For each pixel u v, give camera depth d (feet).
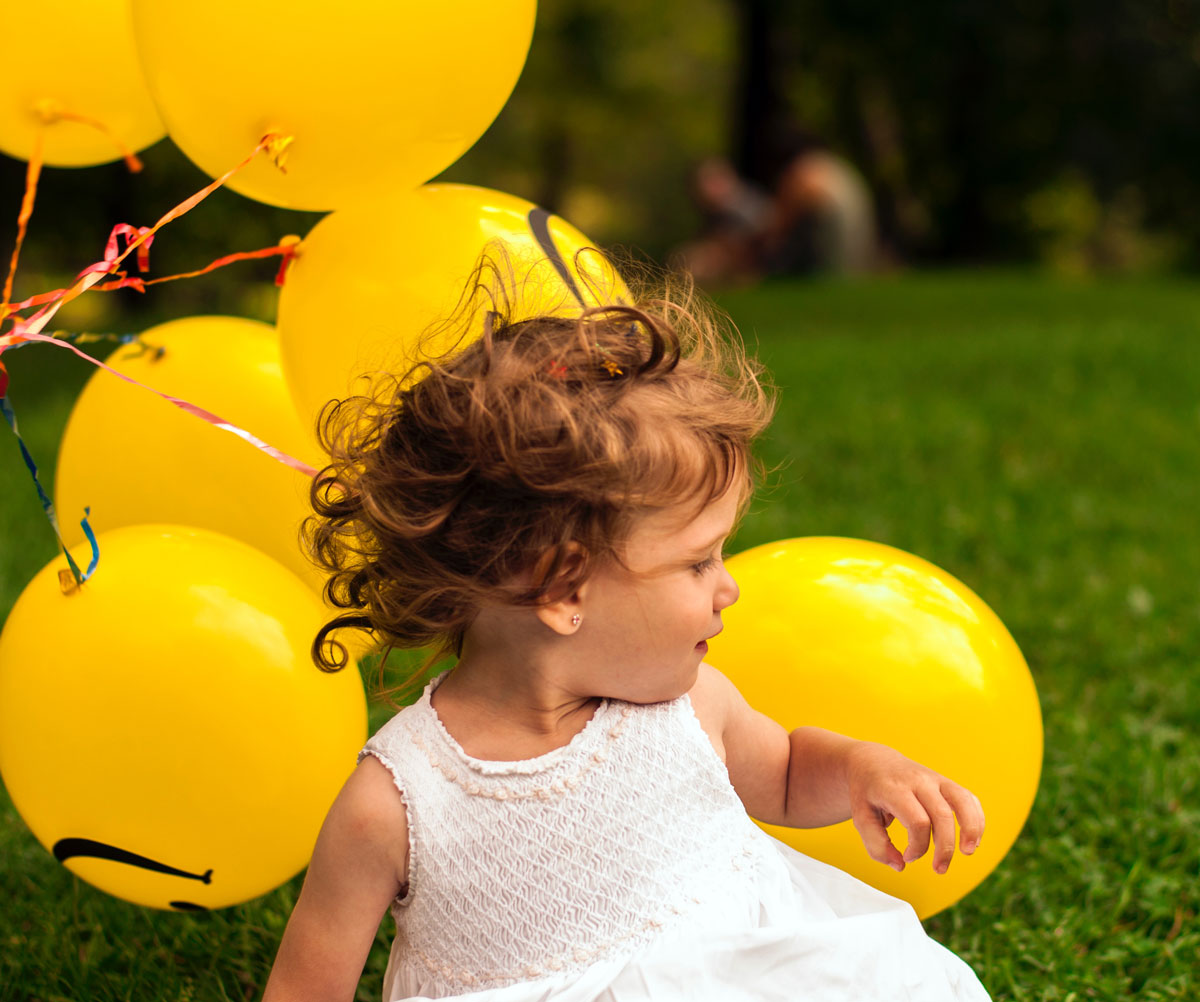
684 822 4.81
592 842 4.67
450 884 4.66
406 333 5.98
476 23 5.66
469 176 66.85
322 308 6.17
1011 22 50.21
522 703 4.76
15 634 5.94
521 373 4.62
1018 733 6.23
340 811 4.71
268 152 5.69
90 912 7.54
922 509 14.38
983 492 14.99
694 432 4.64
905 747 6.03
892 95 55.57
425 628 4.88
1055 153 57.67
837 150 59.72
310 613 6.28
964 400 19.10
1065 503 14.61
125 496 7.34
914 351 22.93
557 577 4.52
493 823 4.66
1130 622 11.40
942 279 37.40
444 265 6.04
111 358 7.57
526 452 4.45
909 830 5.02
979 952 6.98
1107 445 16.65
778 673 6.09
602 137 70.69
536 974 4.60
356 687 6.35
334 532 5.21
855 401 19.08
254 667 5.84
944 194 60.59
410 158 5.92
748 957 4.54
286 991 4.76
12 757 5.92
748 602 6.33
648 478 4.52
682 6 66.74
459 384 4.69
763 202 39.37
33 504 14.93
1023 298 31.94
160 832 5.90
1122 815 8.14
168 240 34.47
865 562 6.52
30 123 6.80
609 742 4.77
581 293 6.07
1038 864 7.69
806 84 56.70
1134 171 59.00
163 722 5.73
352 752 6.19
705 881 4.74
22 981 6.95
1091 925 7.09
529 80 63.10
